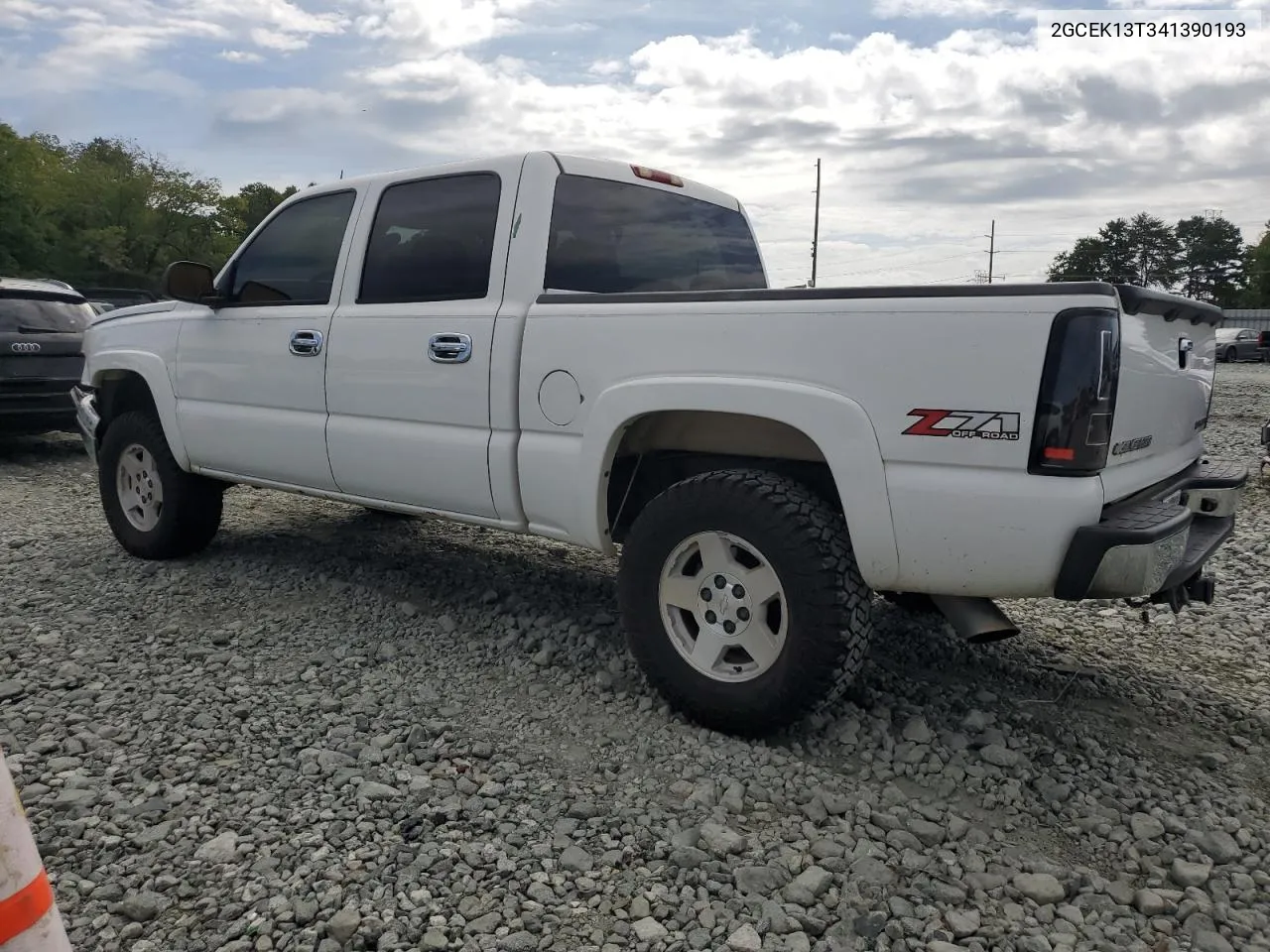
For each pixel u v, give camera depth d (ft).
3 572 17.70
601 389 11.59
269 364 15.52
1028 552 9.20
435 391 13.32
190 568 17.65
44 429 31.94
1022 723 11.71
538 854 8.70
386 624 14.82
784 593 10.25
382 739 10.86
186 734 11.09
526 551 19.25
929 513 9.55
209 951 7.50
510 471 12.59
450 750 10.70
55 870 8.50
